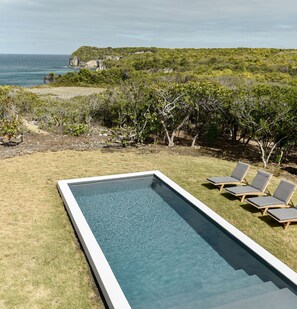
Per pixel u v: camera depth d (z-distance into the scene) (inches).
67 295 218.7
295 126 509.0
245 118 558.3
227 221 331.9
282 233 312.2
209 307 207.5
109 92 852.6
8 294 216.2
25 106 866.1
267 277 242.4
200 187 427.2
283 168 542.3
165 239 302.0
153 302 215.5
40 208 346.6
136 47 5142.7
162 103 619.5
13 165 484.7
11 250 266.4
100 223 332.8
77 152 569.0
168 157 565.3
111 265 259.3
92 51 6220.5
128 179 454.0
